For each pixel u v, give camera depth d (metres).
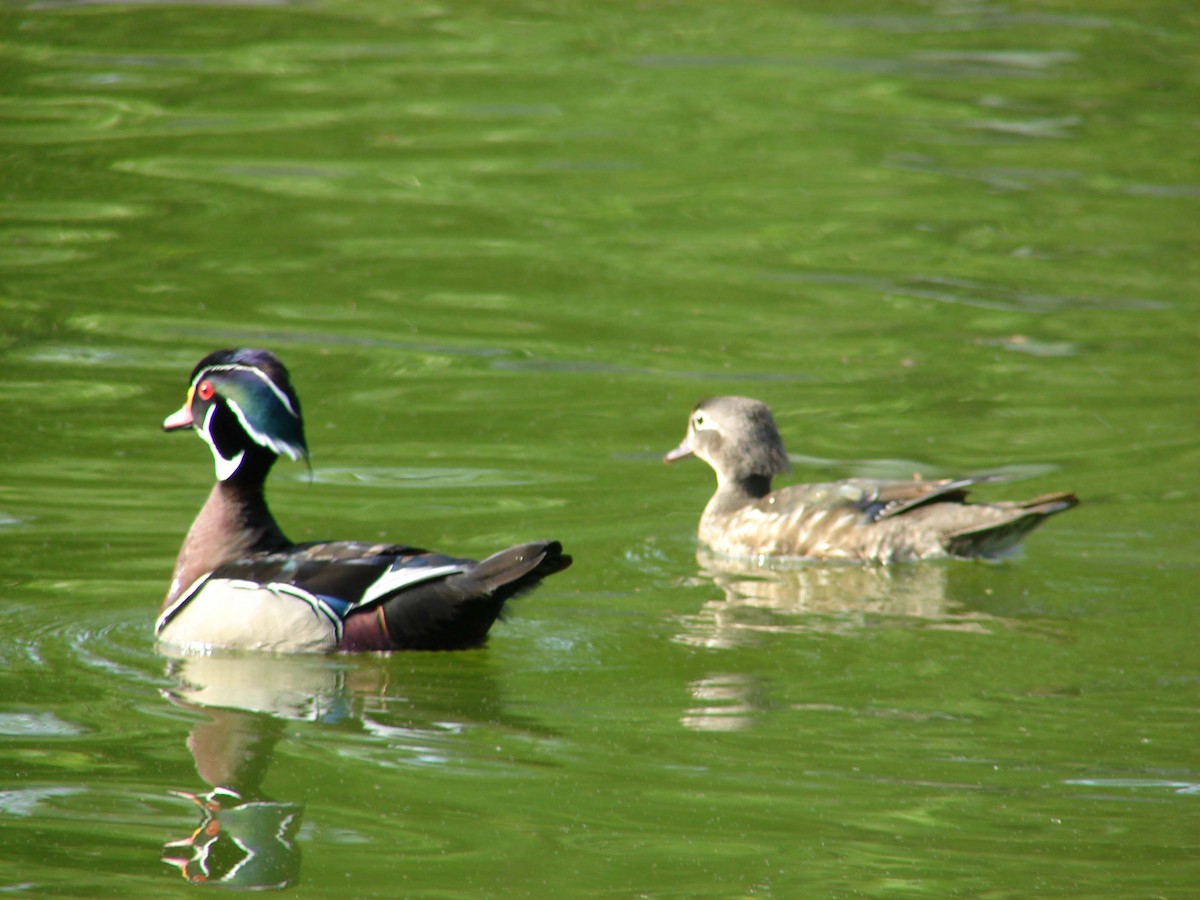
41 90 31.41
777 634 12.39
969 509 14.34
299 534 14.48
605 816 9.46
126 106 30.61
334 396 18.39
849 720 10.78
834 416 18.20
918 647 12.09
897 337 20.91
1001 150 29.36
